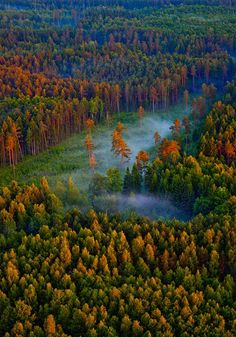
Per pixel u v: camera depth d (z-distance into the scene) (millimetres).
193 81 166000
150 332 61719
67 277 67250
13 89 150375
